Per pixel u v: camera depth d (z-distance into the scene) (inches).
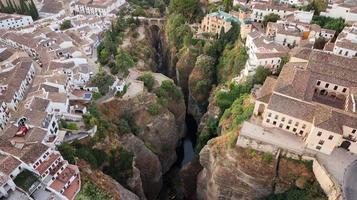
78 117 3218.5
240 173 2896.2
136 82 4165.8
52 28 5359.3
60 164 2637.8
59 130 3056.1
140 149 3597.4
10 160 2450.8
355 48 3666.3
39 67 4279.0
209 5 6161.4
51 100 3193.9
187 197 3880.4
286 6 4926.2
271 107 2856.8
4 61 4242.1
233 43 4793.3
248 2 5531.5
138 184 3398.1
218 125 3754.9
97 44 5098.4
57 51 4439.0
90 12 6466.5
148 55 5369.1
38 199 2447.1
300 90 2987.2
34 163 2472.9
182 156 4456.2
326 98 3260.3
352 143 2672.2
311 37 4239.7
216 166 3058.6
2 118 3065.9
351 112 2768.2
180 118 4530.0
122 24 5590.6
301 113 2800.2
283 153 2770.7
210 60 4773.6
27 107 3095.5
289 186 2743.6
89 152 2989.7
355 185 2409.0
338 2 4704.7
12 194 2377.0
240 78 4008.4
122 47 4963.1
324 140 2623.0
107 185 2819.9
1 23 5359.3
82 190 2645.2
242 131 2888.8
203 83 4653.1
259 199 2955.2
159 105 3993.6
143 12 6427.2
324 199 2511.1
